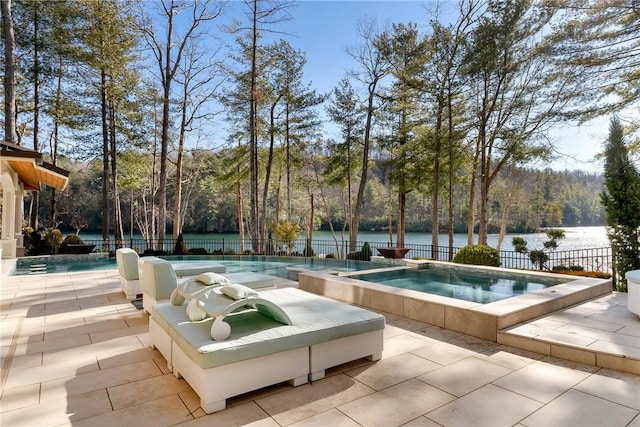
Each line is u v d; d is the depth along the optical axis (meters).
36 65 12.28
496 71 11.32
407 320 4.46
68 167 21.03
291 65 15.25
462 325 3.94
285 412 2.29
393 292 4.80
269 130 16.08
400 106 13.64
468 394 2.52
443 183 14.64
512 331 3.58
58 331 3.97
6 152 7.81
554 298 4.44
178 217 16.61
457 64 11.57
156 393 2.55
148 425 2.15
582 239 17.38
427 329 4.08
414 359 3.18
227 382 2.35
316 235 29.89
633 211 6.85
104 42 12.69
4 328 4.07
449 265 8.12
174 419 2.22
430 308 4.29
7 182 8.86
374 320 3.08
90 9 12.22
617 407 2.34
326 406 2.37
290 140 16.83
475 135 12.85
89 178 21.84
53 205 15.76
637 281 3.98
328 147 16.55
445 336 3.83
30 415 2.26
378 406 2.37
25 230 13.23
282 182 22.89
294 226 15.72
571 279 6.12
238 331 2.63
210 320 2.91
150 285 4.31
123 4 13.05
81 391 2.58
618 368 2.91
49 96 12.98
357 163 16.80
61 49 12.13
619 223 7.09
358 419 2.21
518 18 10.46
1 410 2.32
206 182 24.53
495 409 2.32
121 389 2.61
